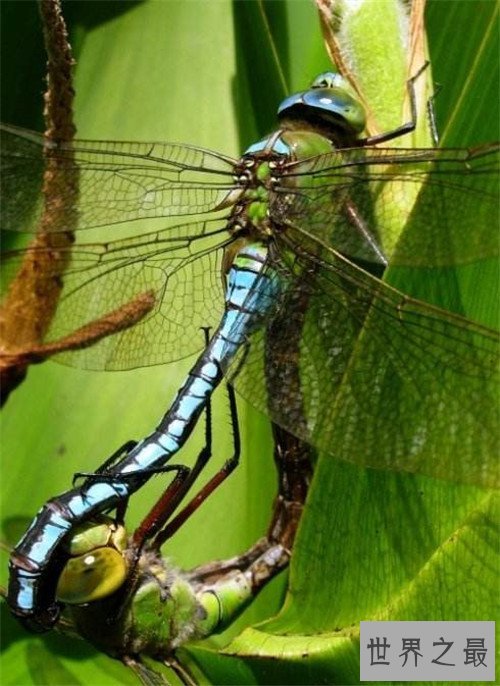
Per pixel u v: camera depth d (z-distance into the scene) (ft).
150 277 1.99
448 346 1.91
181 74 2.05
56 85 1.98
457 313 1.92
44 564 1.93
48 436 2.04
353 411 1.92
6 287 2.00
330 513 1.94
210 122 2.04
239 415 2.02
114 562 1.93
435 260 1.92
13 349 2.00
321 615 1.95
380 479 1.93
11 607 1.93
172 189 2.00
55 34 1.97
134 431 2.03
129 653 1.95
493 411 1.90
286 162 1.98
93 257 2.00
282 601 2.01
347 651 1.94
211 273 1.99
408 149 1.94
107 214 2.00
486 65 1.92
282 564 1.98
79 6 2.06
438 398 1.91
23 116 2.07
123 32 2.06
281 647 1.95
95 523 1.94
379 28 1.98
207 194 1.99
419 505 1.93
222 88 2.04
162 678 1.95
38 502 2.03
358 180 1.96
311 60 2.02
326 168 1.97
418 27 1.98
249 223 1.98
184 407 1.97
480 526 1.91
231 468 1.97
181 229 2.00
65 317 2.00
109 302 2.00
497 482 1.89
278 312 1.96
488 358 1.90
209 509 2.02
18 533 2.03
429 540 1.93
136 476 1.95
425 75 1.98
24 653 2.00
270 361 1.95
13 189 2.00
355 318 1.94
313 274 1.96
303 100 1.98
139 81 2.05
